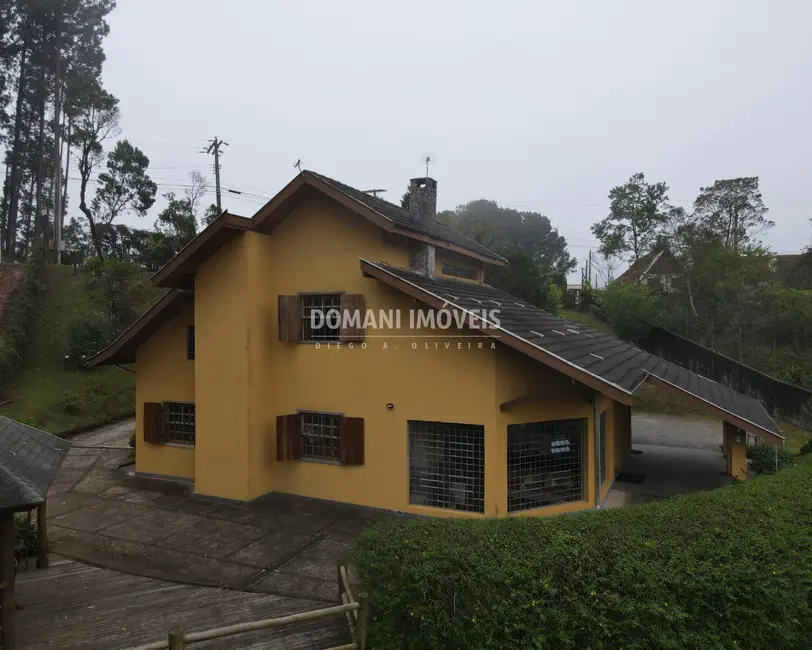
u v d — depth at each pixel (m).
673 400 23.00
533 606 4.34
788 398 19.58
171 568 7.50
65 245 38.00
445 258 13.83
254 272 10.56
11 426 6.97
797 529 5.20
